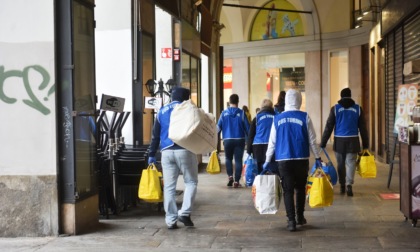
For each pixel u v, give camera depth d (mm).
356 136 9172
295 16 25203
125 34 10055
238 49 26906
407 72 9359
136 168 7832
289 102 6707
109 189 7719
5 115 6520
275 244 5973
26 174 6504
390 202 8539
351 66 22719
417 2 10477
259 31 26578
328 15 23828
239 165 10531
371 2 16875
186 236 6453
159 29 13008
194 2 14797
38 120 6488
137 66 10047
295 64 25328
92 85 7062
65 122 6488
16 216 6523
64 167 6523
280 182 6738
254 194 6613
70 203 6523
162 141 6879
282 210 8047
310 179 6707
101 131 8367
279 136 6586
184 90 7047
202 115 6621
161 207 8242
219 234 6523
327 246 5828
